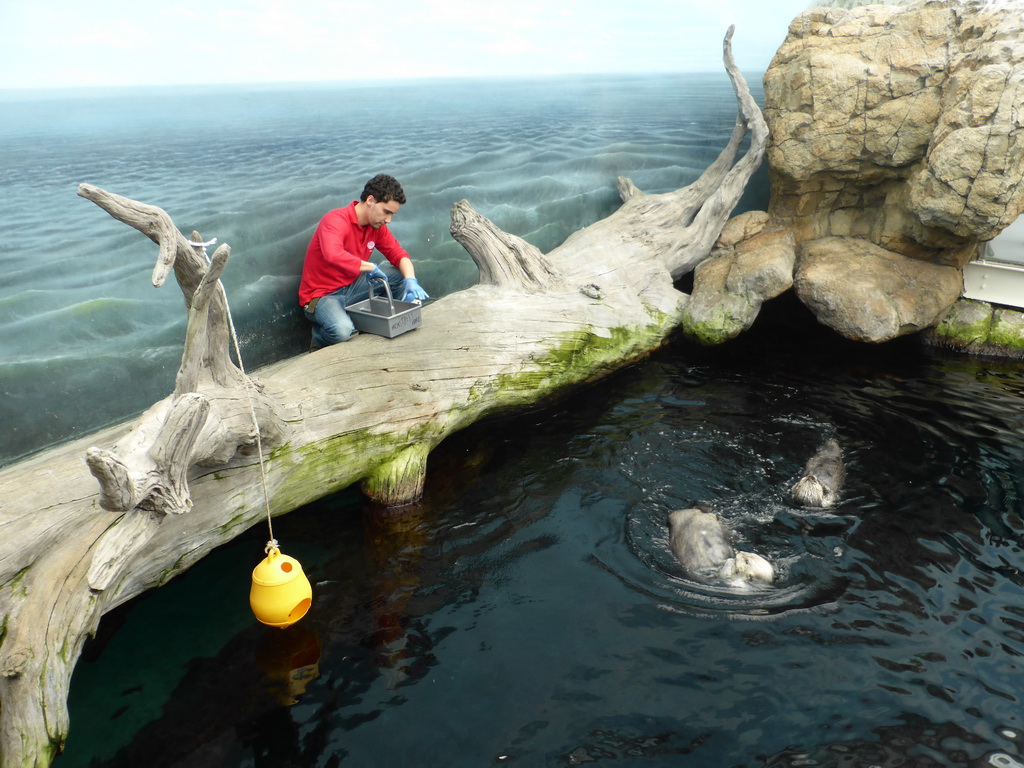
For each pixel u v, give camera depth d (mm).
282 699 3889
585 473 6004
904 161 8180
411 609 4535
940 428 6594
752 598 4512
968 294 8656
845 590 4551
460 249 8086
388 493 5621
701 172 10078
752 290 8266
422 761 3490
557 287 7621
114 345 5434
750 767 3395
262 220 6352
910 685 3826
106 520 3844
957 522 5223
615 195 9531
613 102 9117
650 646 4160
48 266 5043
